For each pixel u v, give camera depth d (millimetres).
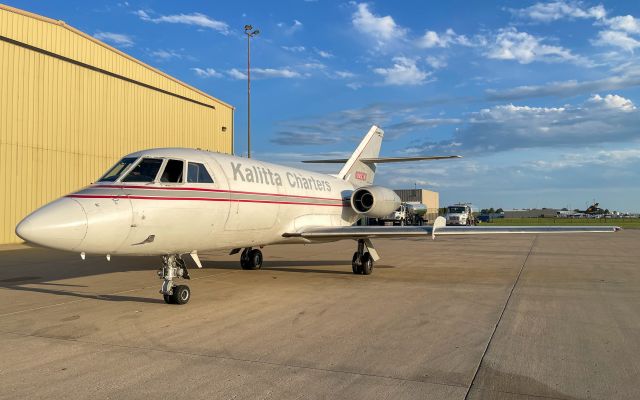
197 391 4223
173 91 28328
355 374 4668
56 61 21672
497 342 5828
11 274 12047
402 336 6086
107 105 24078
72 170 22391
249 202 10055
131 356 5246
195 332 6277
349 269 13430
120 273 12219
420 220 55469
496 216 141000
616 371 4789
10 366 4898
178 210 8305
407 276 11945
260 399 4047
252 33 30531
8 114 19828
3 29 19609
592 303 8414
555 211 164500
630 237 34344
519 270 13344
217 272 12641
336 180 15414
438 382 4457
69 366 4902
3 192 19688
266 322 6848
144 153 8555
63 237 6785
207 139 31203
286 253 19281
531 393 4207
